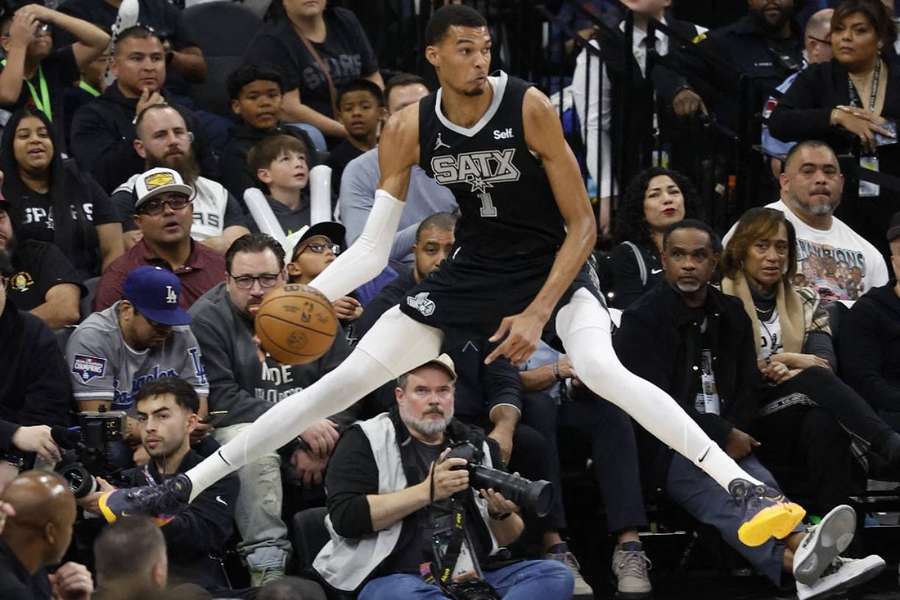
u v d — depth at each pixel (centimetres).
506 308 779
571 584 948
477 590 916
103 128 1302
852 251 1224
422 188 1252
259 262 1035
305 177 1251
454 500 927
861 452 1094
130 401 1015
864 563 957
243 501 991
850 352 1123
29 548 729
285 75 1414
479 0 1498
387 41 1551
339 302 1102
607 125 1417
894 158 1310
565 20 1504
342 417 1061
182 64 1440
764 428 1098
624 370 781
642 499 1046
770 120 1314
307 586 671
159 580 649
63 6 1427
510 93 762
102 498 826
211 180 1284
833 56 1316
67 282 1088
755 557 1014
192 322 1043
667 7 1572
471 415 1066
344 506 935
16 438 926
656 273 1175
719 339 1076
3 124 1283
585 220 769
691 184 1224
